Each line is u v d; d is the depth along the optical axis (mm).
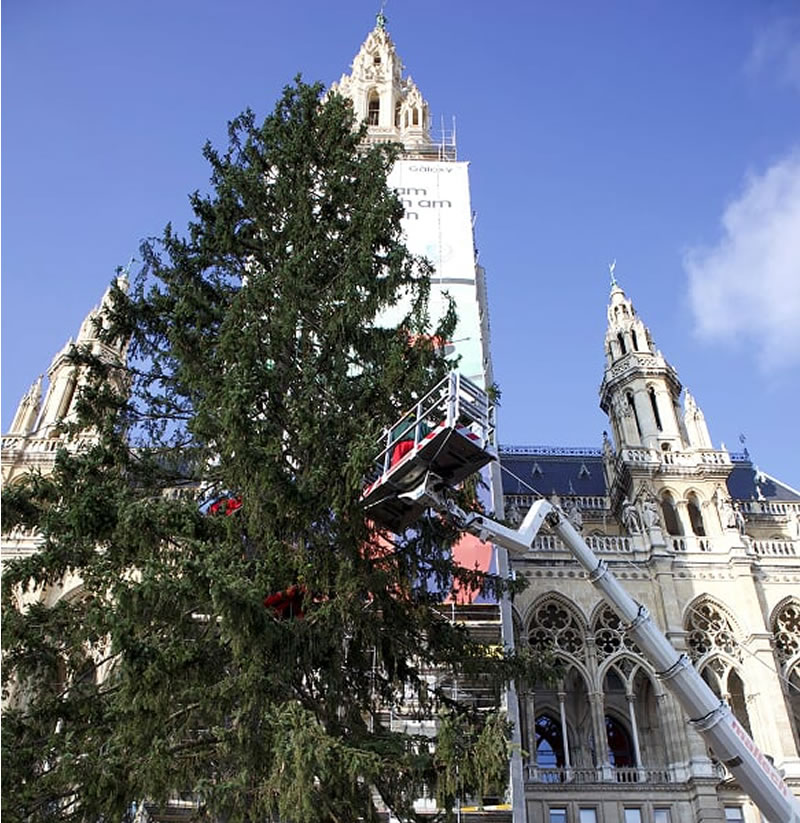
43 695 15812
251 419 16641
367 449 15906
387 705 18531
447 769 14602
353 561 16531
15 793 13570
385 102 62812
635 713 37844
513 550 17391
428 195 46406
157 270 20938
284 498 15836
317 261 20891
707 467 44750
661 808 33281
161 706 13852
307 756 12594
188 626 14906
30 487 17125
